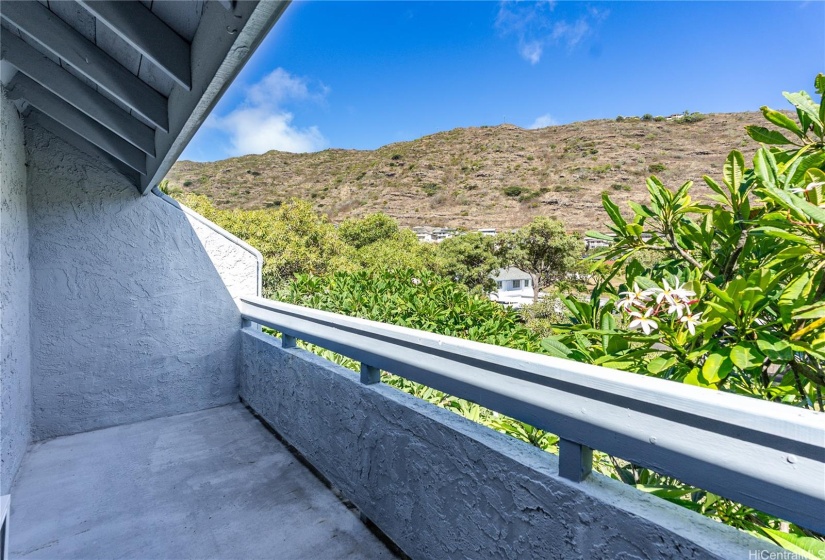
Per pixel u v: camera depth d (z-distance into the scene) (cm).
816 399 147
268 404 295
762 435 75
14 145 245
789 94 155
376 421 179
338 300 432
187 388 333
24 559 175
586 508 100
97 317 302
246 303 342
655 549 88
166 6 122
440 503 144
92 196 300
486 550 126
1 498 140
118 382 309
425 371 154
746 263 156
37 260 284
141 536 189
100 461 256
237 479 235
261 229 935
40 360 286
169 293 326
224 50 108
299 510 207
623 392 95
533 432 179
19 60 184
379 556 175
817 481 69
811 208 117
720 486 80
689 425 85
